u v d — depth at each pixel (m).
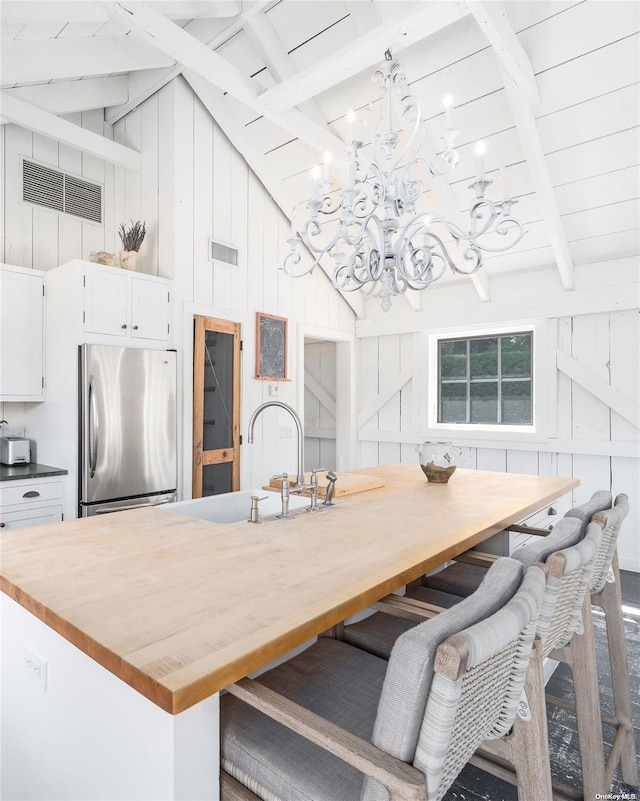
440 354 5.12
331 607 1.03
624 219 3.71
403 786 0.75
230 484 4.11
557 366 4.28
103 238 4.07
